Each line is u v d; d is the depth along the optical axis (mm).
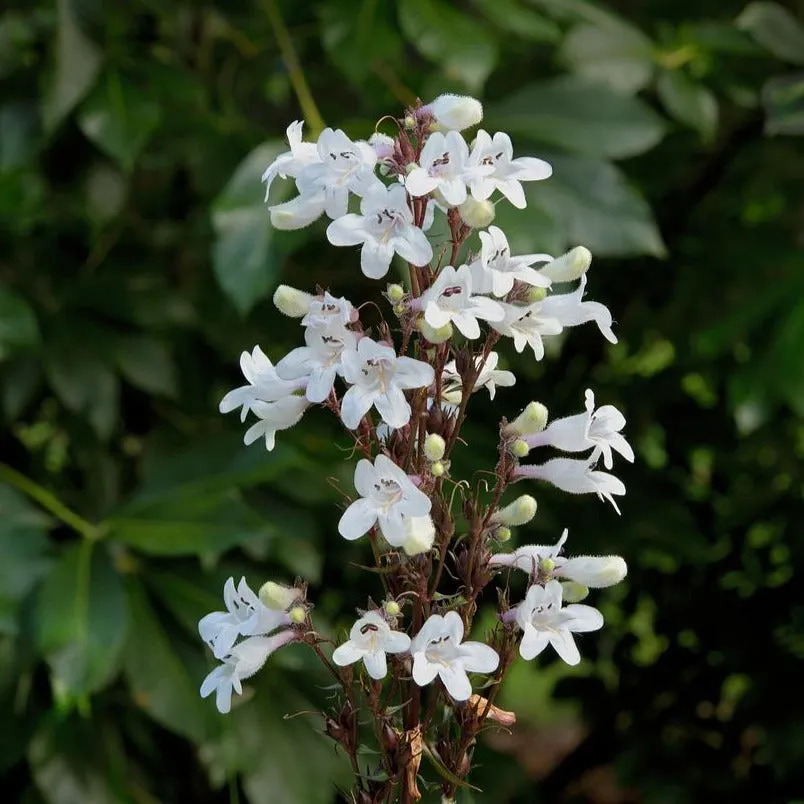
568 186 703
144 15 822
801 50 741
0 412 819
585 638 1136
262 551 731
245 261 662
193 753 870
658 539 930
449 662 503
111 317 793
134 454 874
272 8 755
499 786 868
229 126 796
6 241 802
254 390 519
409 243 496
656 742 1090
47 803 755
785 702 1011
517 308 509
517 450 518
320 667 692
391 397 493
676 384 968
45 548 693
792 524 1022
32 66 762
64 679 642
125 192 786
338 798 870
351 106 870
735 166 909
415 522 496
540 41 831
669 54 783
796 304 752
